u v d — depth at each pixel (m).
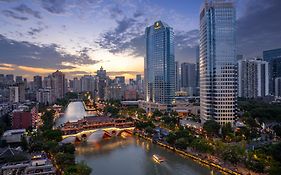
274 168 191.38
